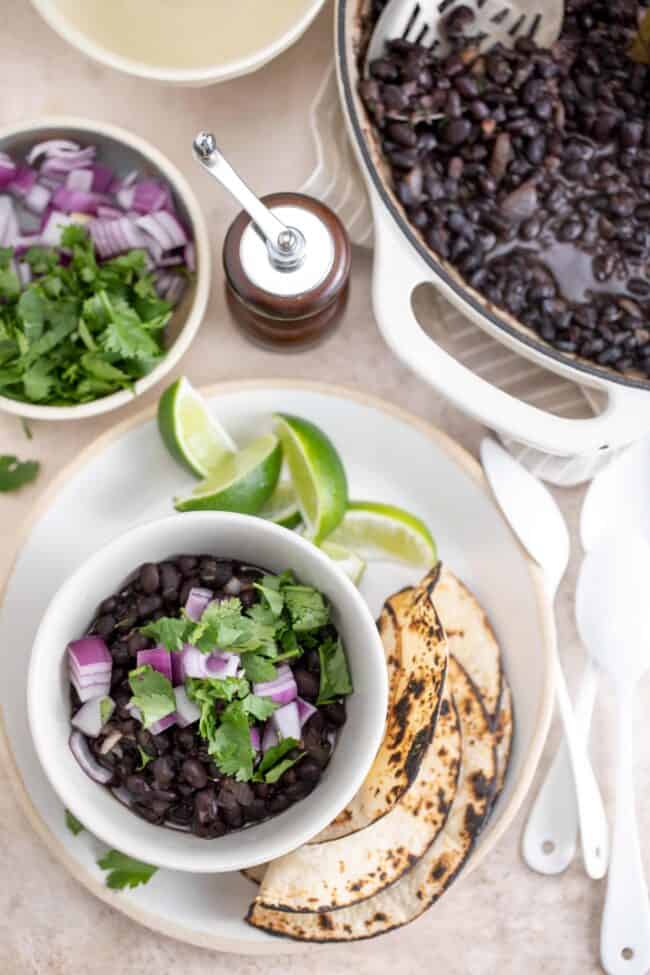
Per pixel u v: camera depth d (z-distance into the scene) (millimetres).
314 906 862
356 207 939
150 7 895
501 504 914
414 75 896
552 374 945
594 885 925
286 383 919
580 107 910
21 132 934
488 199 910
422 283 909
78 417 920
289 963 917
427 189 904
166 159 940
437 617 866
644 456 936
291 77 973
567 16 921
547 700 891
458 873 875
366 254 960
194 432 902
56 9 893
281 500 928
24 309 923
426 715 853
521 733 900
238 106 973
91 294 934
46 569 909
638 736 941
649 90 916
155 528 850
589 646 927
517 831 926
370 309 965
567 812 921
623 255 913
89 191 956
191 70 901
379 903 876
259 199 896
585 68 915
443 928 923
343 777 835
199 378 960
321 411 924
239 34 898
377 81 900
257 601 862
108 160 951
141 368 920
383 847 872
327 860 870
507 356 951
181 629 842
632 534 934
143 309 934
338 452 932
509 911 924
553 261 913
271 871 869
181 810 852
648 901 911
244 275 896
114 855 884
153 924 880
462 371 879
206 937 877
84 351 926
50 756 828
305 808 844
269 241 882
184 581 867
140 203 940
